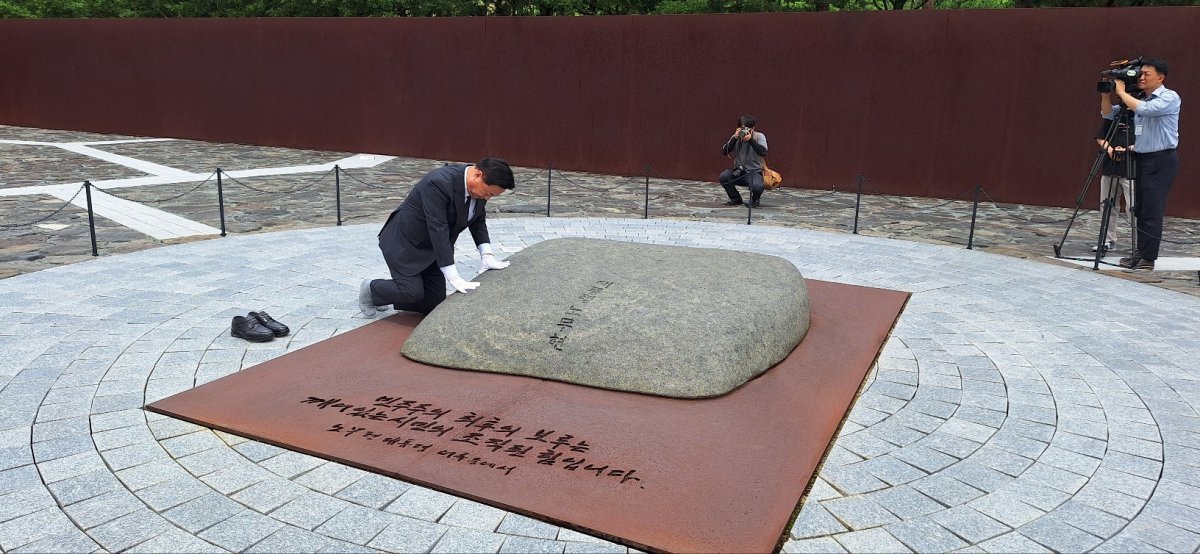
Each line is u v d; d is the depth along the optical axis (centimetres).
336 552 349
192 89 2286
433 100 1962
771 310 567
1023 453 451
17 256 909
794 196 1502
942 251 1006
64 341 604
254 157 1988
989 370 578
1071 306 753
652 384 506
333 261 884
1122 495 407
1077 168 1391
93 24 2377
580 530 366
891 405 513
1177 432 480
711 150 1667
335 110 2098
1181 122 1305
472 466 418
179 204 1306
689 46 1644
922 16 1445
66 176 1602
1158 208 923
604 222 1170
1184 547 363
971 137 1453
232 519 372
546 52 1798
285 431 455
